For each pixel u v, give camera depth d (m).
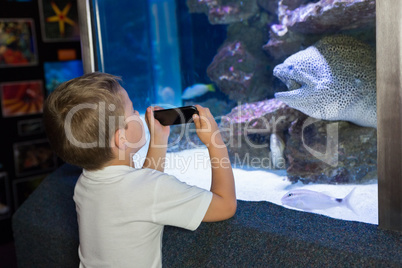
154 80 1.58
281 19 1.28
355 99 1.14
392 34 0.76
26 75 2.99
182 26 1.54
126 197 0.84
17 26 2.88
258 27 1.38
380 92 0.80
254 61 1.35
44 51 3.04
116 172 0.87
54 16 3.04
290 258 0.88
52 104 0.86
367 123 1.16
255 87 1.35
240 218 1.00
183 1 1.52
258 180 1.16
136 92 1.53
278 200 1.06
